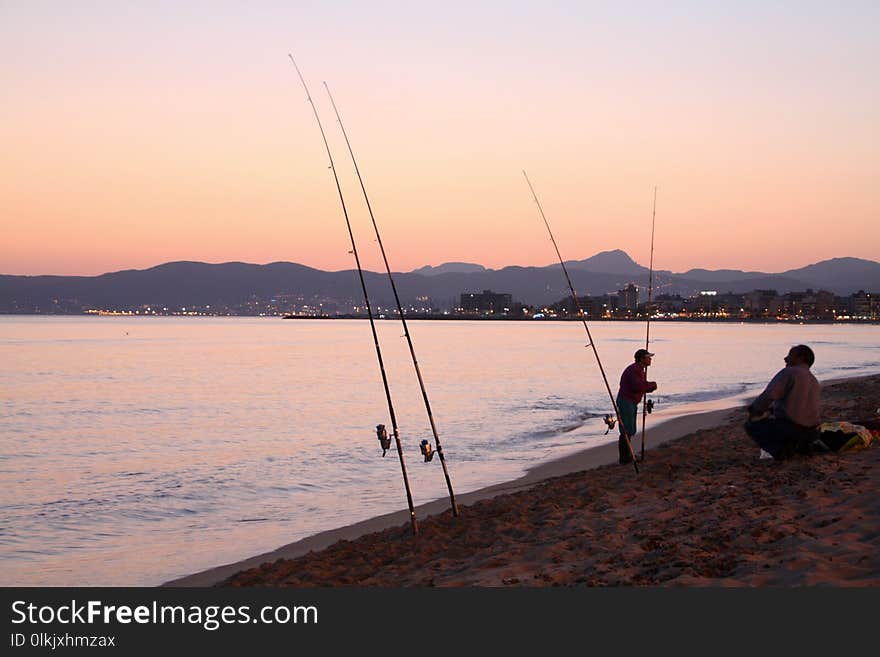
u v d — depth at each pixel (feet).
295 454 70.49
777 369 185.98
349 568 28.19
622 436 43.29
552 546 25.81
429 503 46.57
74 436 84.12
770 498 28.12
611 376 167.22
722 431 60.70
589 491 35.86
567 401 115.55
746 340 396.16
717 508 27.76
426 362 220.43
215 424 93.20
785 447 34.91
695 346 321.73
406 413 102.01
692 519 26.68
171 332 532.32
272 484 56.90
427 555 28.32
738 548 22.49
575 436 76.33
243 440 80.18
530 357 243.60
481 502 38.88
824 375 150.00
